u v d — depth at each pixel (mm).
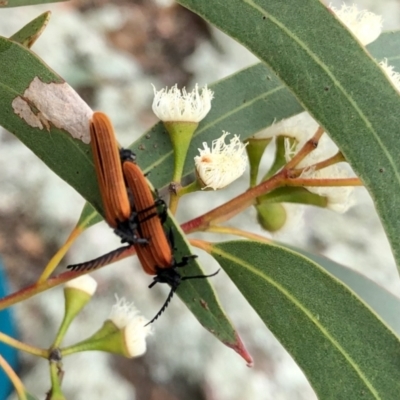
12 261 185
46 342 176
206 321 90
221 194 206
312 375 89
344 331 88
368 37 103
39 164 199
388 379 85
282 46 80
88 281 113
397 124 78
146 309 186
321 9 79
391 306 117
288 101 111
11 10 215
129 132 210
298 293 91
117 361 179
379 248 217
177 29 240
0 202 191
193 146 109
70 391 170
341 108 80
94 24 230
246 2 80
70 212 195
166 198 197
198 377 181
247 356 90
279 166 111
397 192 79
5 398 162
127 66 224
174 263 87
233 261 96
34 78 85
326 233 215
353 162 80
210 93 103
